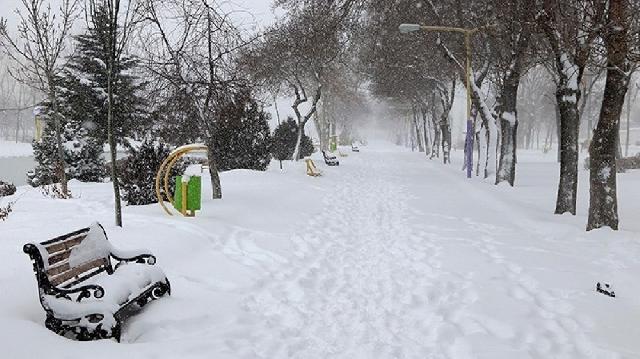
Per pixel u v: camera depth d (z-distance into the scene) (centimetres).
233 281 730
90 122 2330
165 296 639
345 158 3978
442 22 2305
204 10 1321
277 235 1023
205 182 1794
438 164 3472
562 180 1330
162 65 1341
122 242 842
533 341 552
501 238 1051
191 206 1095
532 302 671
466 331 578
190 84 1357
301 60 2698
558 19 1278
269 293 698
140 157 1394
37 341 463
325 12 1970
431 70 3366
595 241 999
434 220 1254
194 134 1519
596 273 793
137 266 623
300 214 1274
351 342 549
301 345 537
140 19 1212
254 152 2347
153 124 1702
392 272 813
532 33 1631
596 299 676
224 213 1161
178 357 475
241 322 586
